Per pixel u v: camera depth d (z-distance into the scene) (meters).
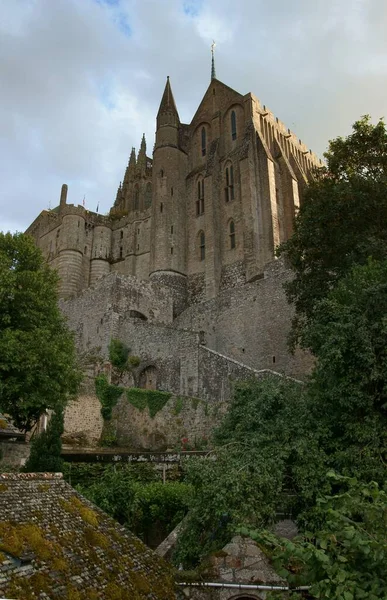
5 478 10.88
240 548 11.53
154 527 16.25
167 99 70.31
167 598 10.34
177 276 60.59
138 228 71.75
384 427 13.55
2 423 21.88
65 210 74.56
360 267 18.81
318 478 13.10
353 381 14.36
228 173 62.16
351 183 24.31
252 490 12.52
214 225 59.41
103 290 48.41
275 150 62.34
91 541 10.45
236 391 17.34
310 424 14.54
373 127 26.16
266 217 55.53
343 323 15.02
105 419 34.09
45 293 27.64
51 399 24.41
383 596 6.64
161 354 38.94
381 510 7.30
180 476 18.84
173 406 31.38
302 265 27.25
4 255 27.00
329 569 6.79
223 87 68.12
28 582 8.12
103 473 18.56
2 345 23.00
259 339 39.09
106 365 41.41
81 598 8.49
